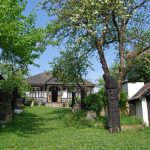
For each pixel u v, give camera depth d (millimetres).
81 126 29844
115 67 48812
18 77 50250
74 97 48312
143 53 33375
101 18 27344
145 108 31531
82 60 39750
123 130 26703
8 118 33844
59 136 23719
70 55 38906
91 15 26188
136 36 30453
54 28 28234
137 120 31375
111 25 30672
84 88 43344
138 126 28547
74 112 40938
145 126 29312
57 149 18031
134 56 29375
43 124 32719
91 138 21969
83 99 39469
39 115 44438
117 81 28406
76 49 34281
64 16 28500
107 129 27500
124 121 30641
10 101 38375
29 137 23406
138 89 36844
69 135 24141
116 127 25922
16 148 19047
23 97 60906
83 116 34594
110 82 26938
